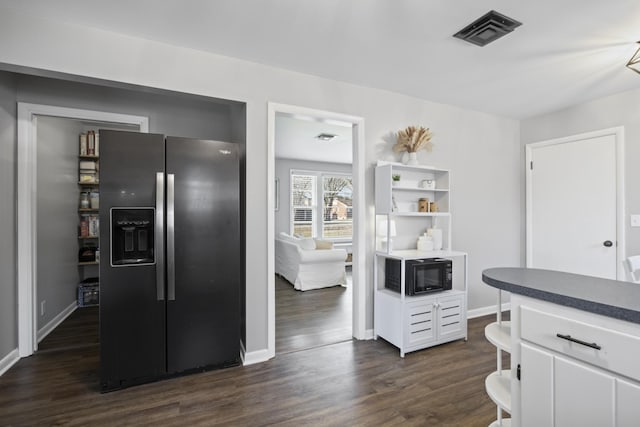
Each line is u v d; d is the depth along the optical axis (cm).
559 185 366
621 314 91
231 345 249
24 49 197
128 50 222
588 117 342
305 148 629
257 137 262
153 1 184
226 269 246
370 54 247
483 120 380
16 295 261
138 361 222
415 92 323
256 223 262
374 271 314
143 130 301
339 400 207
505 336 146
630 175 310
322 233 791
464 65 263
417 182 339
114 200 215
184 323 234
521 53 242
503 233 394
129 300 219
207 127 327
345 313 390
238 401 205
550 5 185
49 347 287
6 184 246
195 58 241
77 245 405
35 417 188
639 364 90
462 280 365
